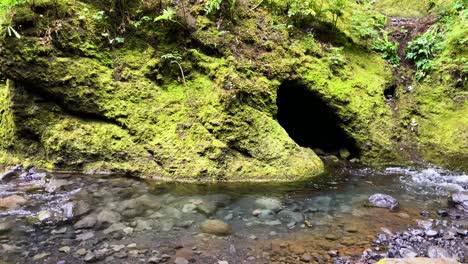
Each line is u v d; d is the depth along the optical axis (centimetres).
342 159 605
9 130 523
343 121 600
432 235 376
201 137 510
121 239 345
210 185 475
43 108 509
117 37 553
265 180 499
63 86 502
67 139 495
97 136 505
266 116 546
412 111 647
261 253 335
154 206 412
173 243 343
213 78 553
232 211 412
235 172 496
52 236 344
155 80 554
